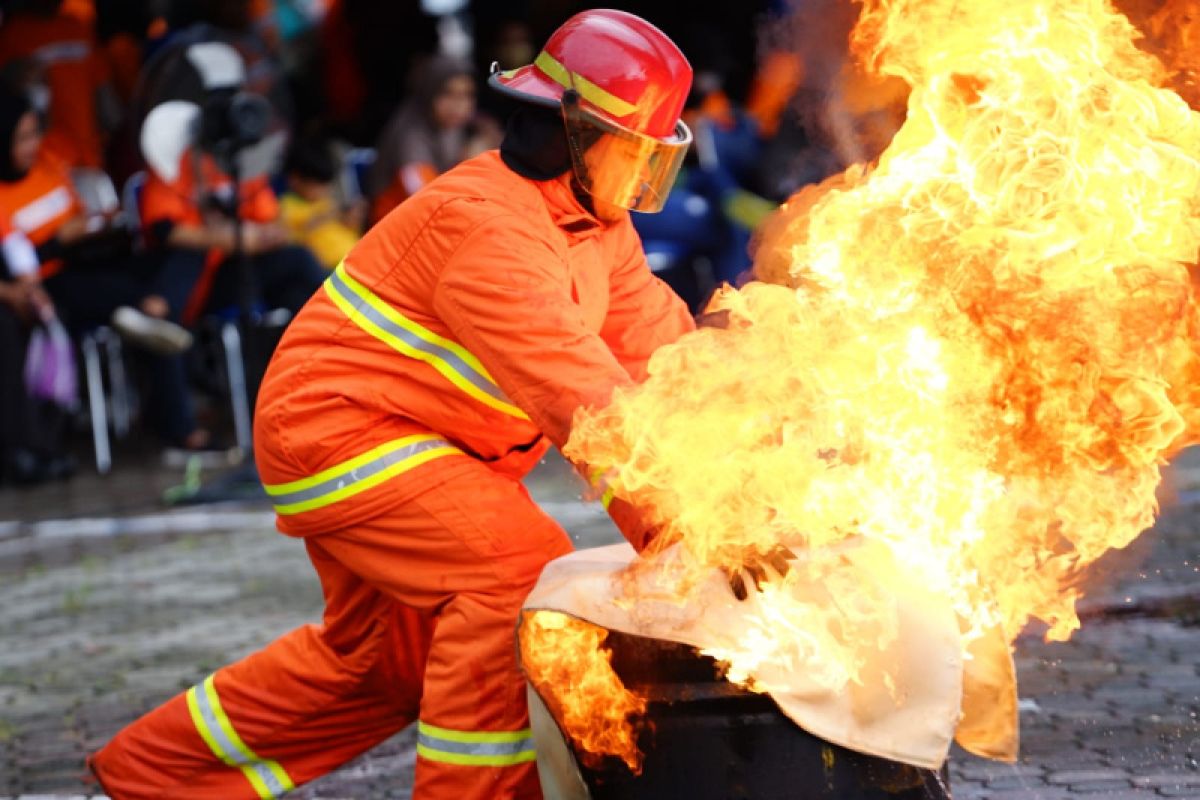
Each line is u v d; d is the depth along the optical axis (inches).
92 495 1136.8
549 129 420.8
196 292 1196.5
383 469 428.5
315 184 1277.1
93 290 1205.1
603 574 386.6
